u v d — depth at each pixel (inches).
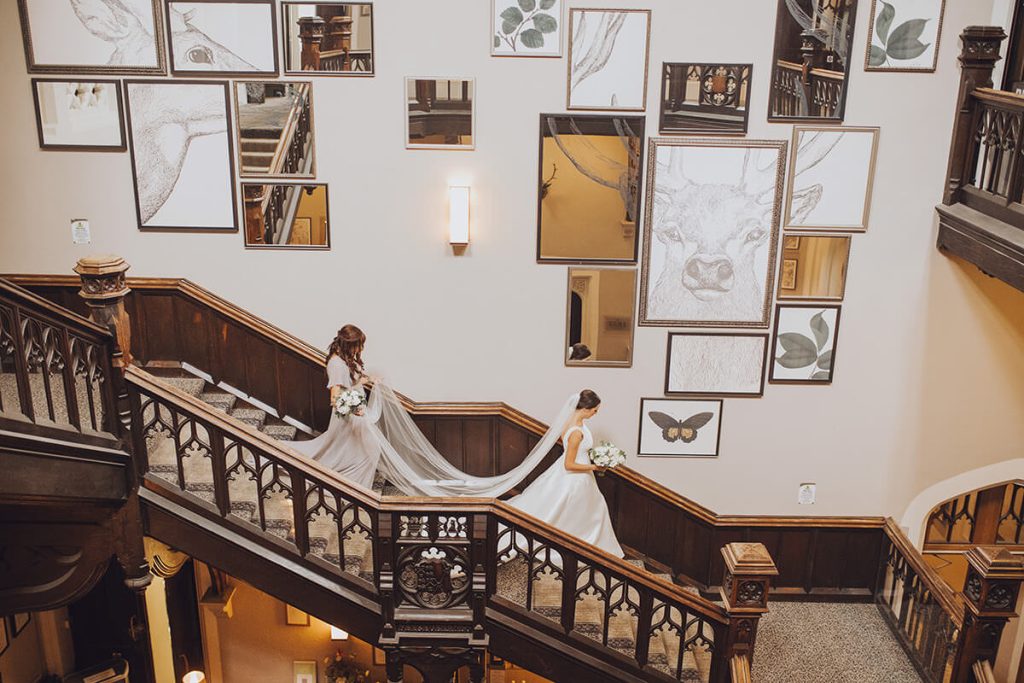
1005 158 224.4
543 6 213.5
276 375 240.8
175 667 256.7
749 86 219.0
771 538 255.1
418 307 237.3
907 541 238.7
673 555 257.8
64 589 181.3
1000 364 239.1
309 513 182.7
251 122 222.7
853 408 244.5
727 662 197.3
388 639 187.9
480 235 231.1
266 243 231.9
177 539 181.3
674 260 232.4
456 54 217.5
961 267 232.1
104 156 224.8
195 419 175.3
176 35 215.9
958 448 246.7
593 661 198.5
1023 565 185.8
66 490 158.4
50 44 216.1
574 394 244.1
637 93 219.8
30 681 248.4
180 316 236.5
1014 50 218.1
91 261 160.9
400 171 226.4
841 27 214.2
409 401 242.8
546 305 237.0
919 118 221.0
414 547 184.1
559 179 226.4
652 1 213.0
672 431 246.7
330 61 218.1
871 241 230.8
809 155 224.1
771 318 237.1
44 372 153.3
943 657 210.8
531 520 186.4
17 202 227.6
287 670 285.6
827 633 244.4
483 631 189.5
